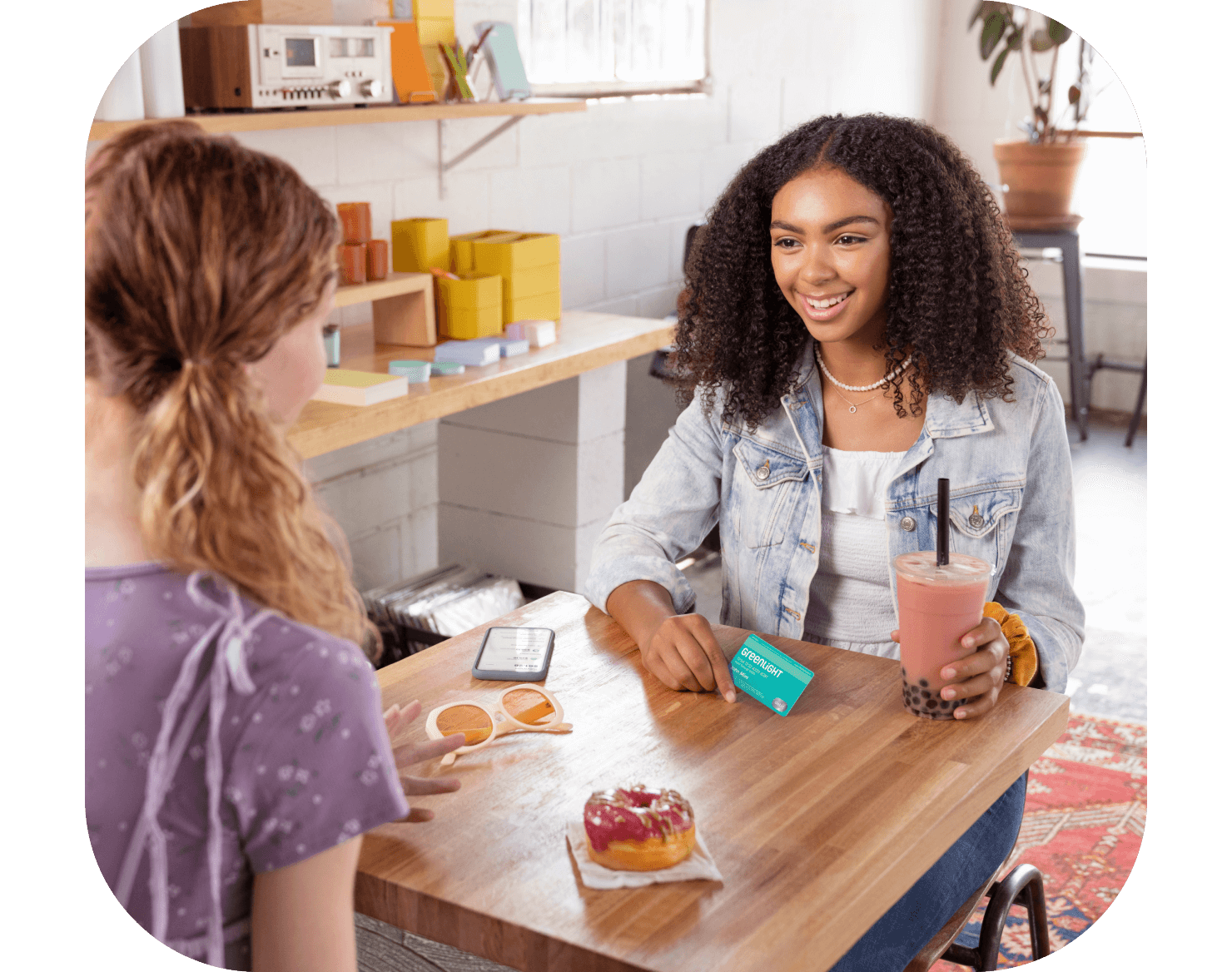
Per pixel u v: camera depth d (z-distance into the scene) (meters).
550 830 0.94
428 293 2.62
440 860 0.90
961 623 1.11
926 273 1.38
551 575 3.11
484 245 2.80
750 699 1.18
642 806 0.89
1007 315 1.45
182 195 0.69
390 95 2.57
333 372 2.31
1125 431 5.26
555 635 1.35
